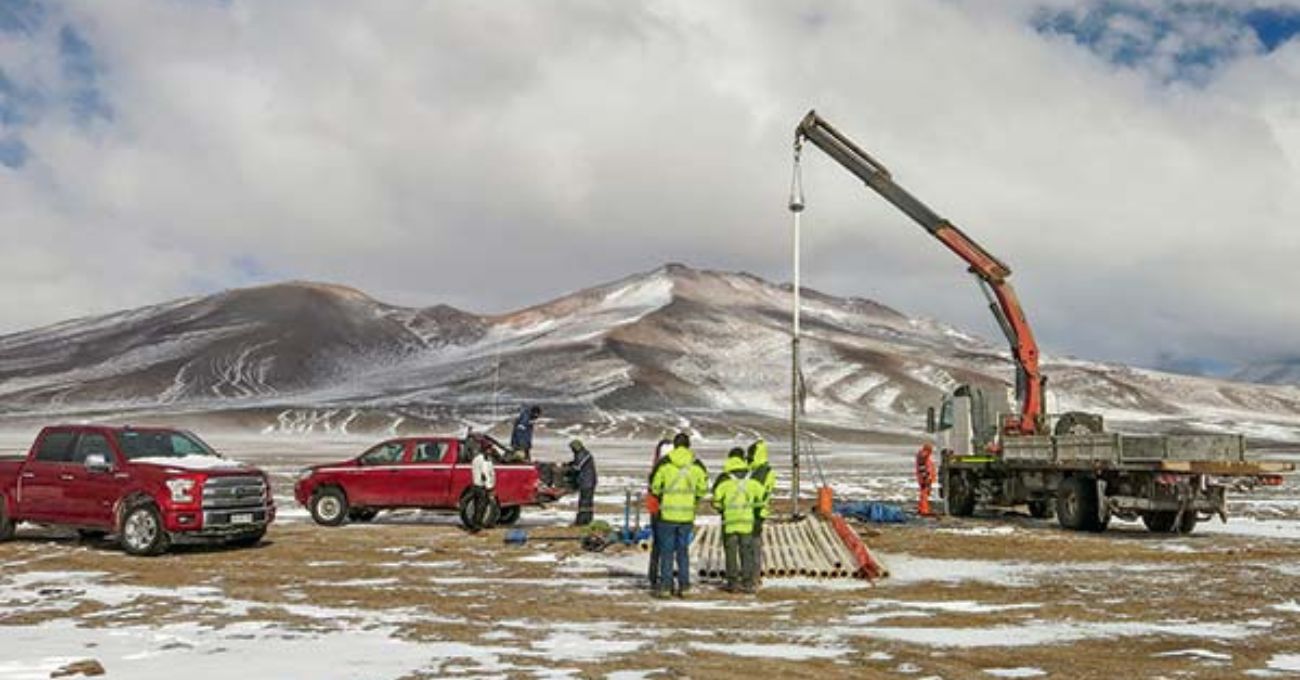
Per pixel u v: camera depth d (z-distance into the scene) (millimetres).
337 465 24625
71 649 9992
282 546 19656
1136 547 20266
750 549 14234
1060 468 24641
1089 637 11039
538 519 26016
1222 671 9422
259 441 146500
